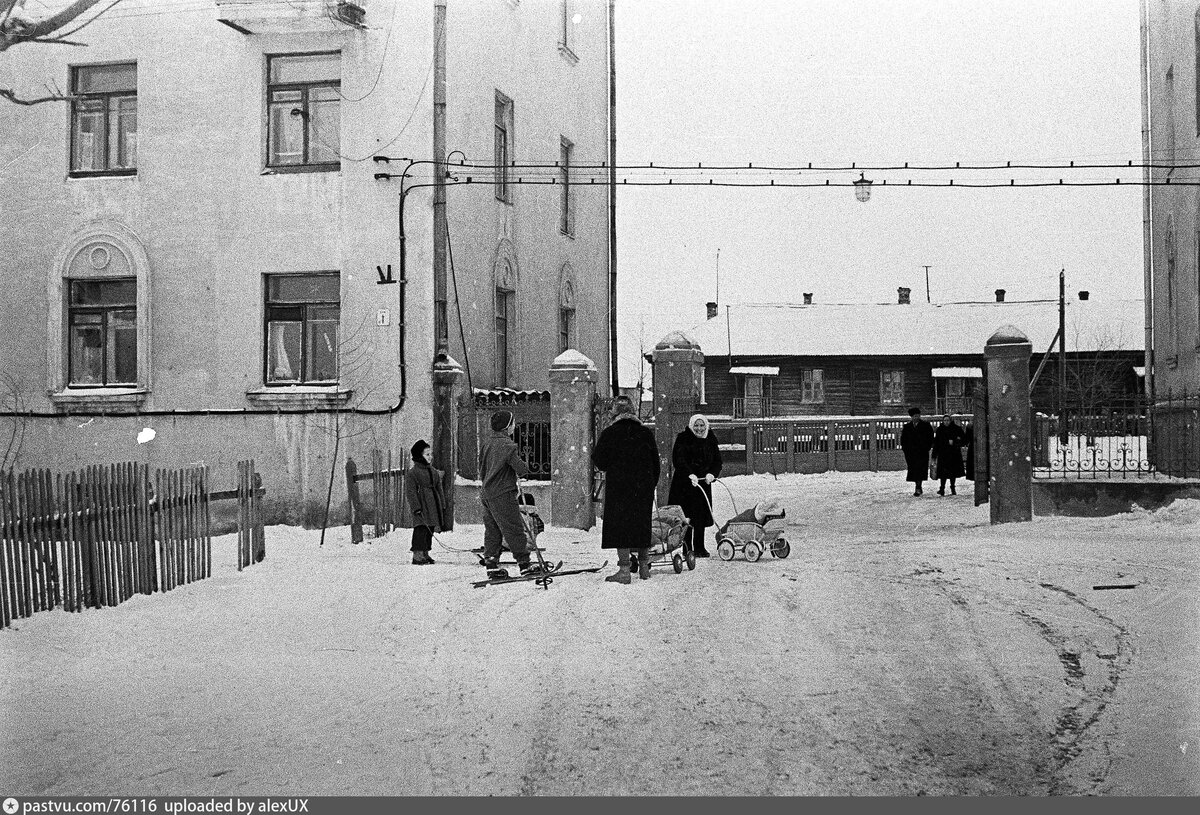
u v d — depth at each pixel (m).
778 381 54.00
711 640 9.55
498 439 13.02
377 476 17.47
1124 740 7.11
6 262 22.52
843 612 10.59
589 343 30.08
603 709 7.70
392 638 9.87
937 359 53.59
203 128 21.78
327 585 12.36
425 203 20.86
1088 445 19.22
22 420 21.67
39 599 10.50
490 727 7.37
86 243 22.19
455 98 21.69
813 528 19.94
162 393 21.83
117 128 22.41
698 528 14.68
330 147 21.44
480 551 14.07
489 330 23.38
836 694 8.01
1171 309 22.80
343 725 7.46
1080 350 53.22
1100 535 15.80
